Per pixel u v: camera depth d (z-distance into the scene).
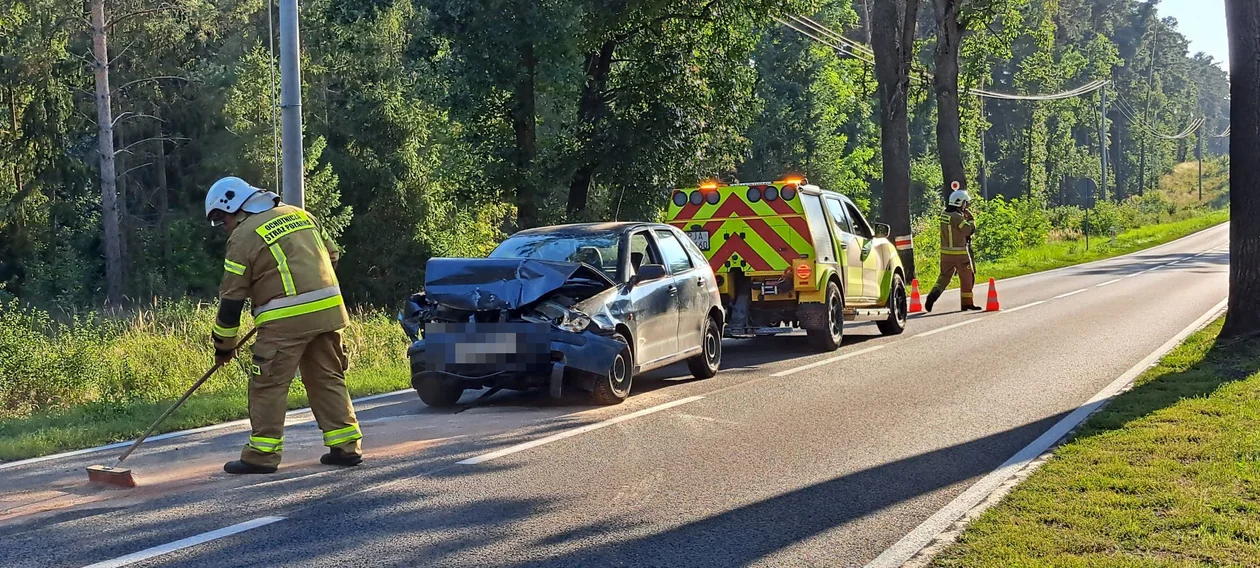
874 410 9.77
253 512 6.23
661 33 25.91
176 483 7.09
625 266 10.94
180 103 38.88
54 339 15.70
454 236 42.41
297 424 9.70
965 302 20.69
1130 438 7.88
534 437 8.64
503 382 10.17
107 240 33.06
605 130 25.11
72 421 10.45
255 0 37.28
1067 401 10.02
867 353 14.32
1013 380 11.47
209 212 7.42
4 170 35.59
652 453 7.95
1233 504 5.99
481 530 5.86
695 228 14.59
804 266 14.24
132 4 34.81
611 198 26.56
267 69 37.03
